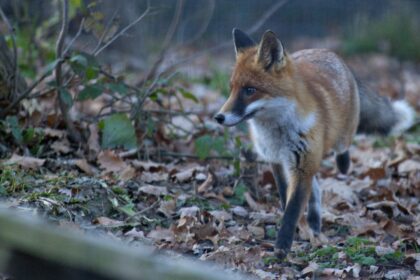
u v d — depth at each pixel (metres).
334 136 10.39
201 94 17.67
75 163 10.45
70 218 8.76
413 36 29.17
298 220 9.26
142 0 23.88
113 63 18.69
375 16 30.58
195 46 27.23
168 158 11.84
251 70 9.34
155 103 13.06
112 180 10.07
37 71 15.00
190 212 9.68
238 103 9.30
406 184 11.98
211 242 9.11
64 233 4.88
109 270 4.64
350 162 13.04
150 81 12.64
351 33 29.86
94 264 4.69
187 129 13.67
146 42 22.08
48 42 14.65
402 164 12.88
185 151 12.29
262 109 9.38
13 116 10.58
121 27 18.33
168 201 9.85
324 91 10.18
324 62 10.90
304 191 9.45
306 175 9.53
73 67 10.55
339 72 11.09
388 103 12.83
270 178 11.60
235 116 9.21
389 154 14.00
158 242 8.84
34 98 11.59
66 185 9.50
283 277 8.23
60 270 4.90
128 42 20.44
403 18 29.89
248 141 13.05
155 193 10.05
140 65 19.61
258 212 10.38
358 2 30.48
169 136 12.40
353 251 8.92
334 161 13.60
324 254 8.97
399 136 14.91
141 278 4.55
